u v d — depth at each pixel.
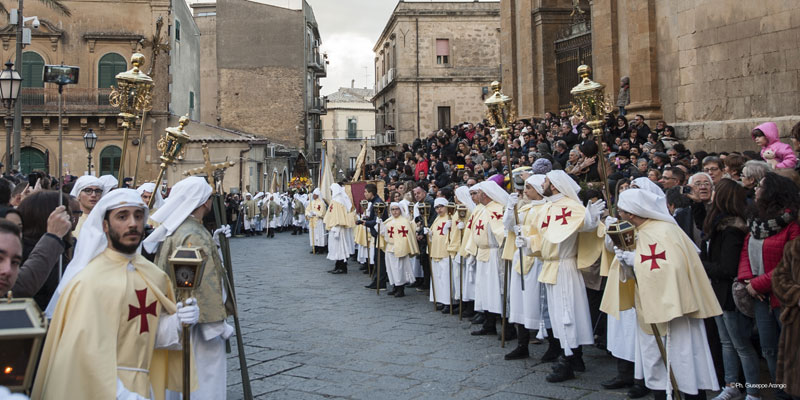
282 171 49.00
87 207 6.97
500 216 9.22
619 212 6.06
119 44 33.62
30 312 2.90
